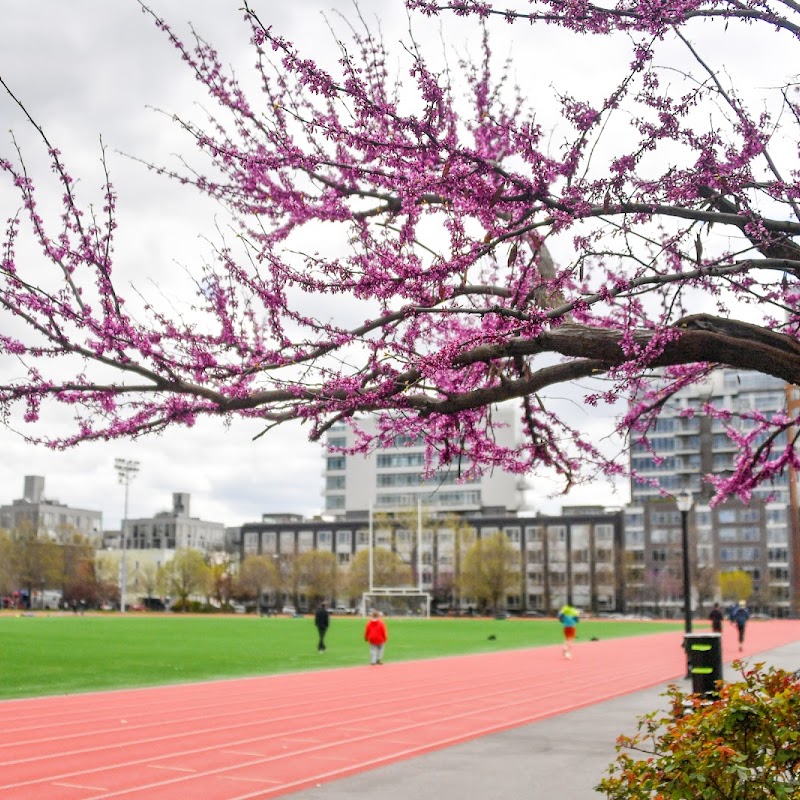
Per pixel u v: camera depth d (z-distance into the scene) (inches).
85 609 5536.4
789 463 395.2
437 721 733.9
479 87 308.5
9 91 255.4
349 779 482.6
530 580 5900.6
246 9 239.8
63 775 501.0
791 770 209.6
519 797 430.6
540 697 924.6
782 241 278.7
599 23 245.8
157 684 1023.0
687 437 5639.8
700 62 259.3
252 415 294.4
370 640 1358.3
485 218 280.4
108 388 278.8
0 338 272.8
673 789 202.2
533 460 366.6
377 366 289.9
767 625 3690.9
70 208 264.7
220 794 450.3
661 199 261.3
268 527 6574.8
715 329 281.1
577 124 251.8
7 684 991.6
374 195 299.1
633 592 5541.3
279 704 847.7
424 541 5999.0
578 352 281.4
